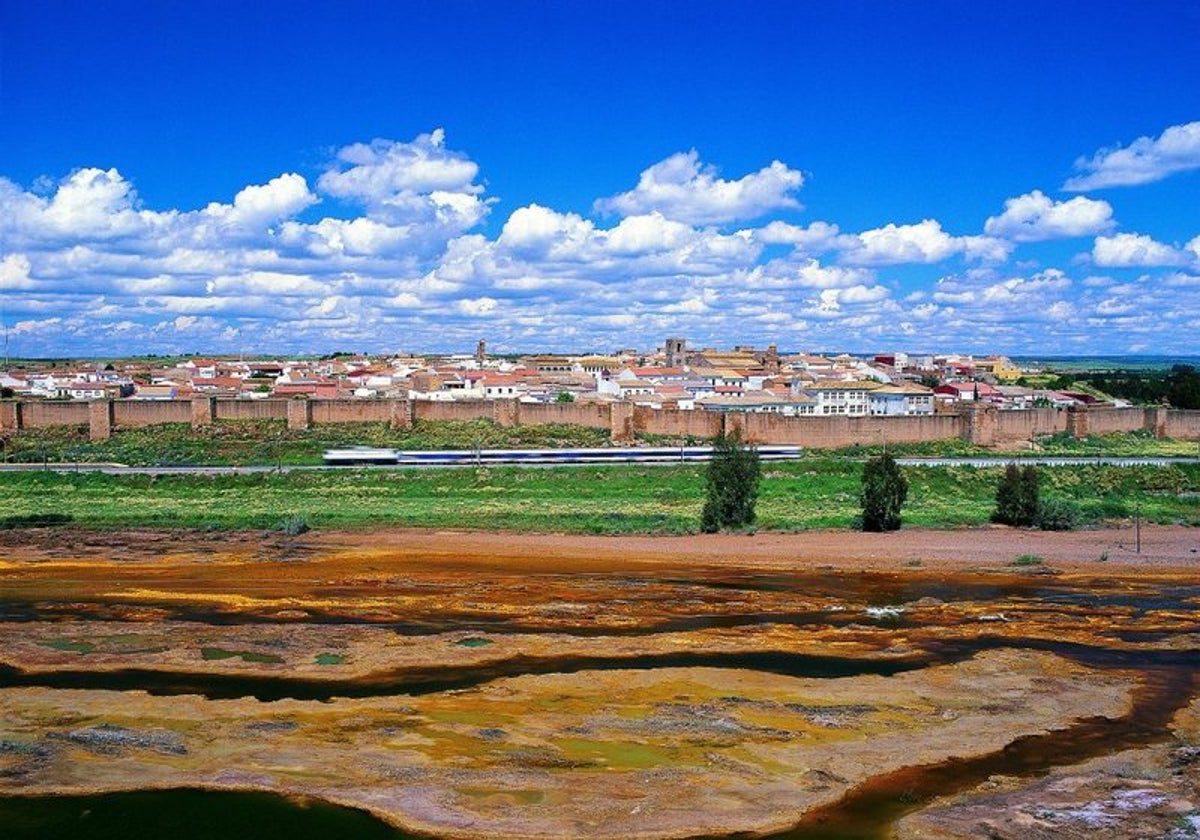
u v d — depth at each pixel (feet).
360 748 137.90
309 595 232.32
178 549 292.81
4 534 315.78
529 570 267.80
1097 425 539.70
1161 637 196.54
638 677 167.53
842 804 123.03
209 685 163.02
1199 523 341.41
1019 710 153.89
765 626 204.44
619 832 116.47
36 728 143.84
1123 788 126.93
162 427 515.50
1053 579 257.75
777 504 376.89
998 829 116.16
